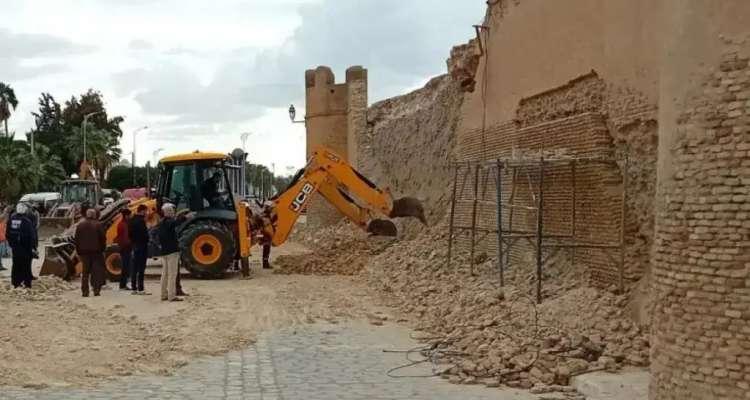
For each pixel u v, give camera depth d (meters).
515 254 14.67
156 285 18.20
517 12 15.71
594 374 8.72
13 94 86.75
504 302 11.73
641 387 8.17
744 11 6.62
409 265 17.78
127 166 96.75
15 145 66.06
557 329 9.94
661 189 7.45
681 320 7.02
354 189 20.77
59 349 10.47
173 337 11.46
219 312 13.89
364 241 22.03
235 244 19.42
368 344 11.19
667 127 7.37
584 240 11.95
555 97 13.80
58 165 76.25
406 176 25.33
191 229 18.91
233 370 9.65
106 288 17.41
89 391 8.59
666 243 7.28
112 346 10.77
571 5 12.93
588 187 11.85
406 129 25.61
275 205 20.53
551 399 8.16
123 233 17.19
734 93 6.66
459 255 16.97
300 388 8.74
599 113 11.86
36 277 17.95
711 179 6.80
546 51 14.06
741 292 6.54
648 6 10.48
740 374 6.50
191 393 8.52
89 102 93.50
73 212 34.66
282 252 25.95
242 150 22.44
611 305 10.41
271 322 12.95
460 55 21.05
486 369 9.16
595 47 12.07
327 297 15.84
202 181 19.95
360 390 8.65
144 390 8.64
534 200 13.45
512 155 15.16
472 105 19.11
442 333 11.49
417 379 9.13
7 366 9.48
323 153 20.72
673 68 7.29
